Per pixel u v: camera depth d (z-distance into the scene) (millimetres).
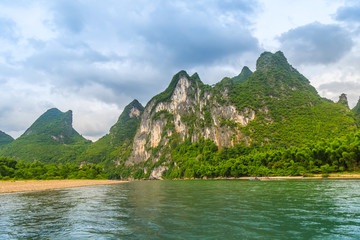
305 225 18828
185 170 198750
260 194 40125
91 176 158750
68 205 34469
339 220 20188
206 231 17906
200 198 37875
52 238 17500
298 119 180000
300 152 102312
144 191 58594
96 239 16875
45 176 136750
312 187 49656
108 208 30812
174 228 19078
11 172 129750
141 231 18531
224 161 162750
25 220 23984
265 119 194500
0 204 36500
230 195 40406
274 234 16750
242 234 16922
